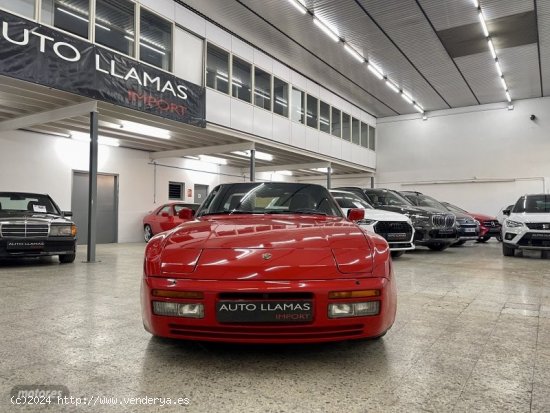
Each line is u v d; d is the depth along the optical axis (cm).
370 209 733
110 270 605
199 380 203
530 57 1207
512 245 773
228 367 221
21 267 638
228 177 1614
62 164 1047
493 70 1310
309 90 1430
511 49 1153
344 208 727
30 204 696
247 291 206
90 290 443
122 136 1065
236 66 1102
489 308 369
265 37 1105
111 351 246
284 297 209
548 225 727
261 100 1198
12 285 473
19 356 237
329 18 994
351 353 245
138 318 323
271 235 245
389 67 1299
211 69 1022
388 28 1036
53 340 267
